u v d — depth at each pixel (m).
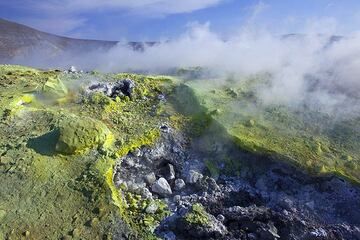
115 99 8.38
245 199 6.51
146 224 5.74
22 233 5.40
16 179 6.11
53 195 5.91
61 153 6.53
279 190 6.62
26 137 6.89
